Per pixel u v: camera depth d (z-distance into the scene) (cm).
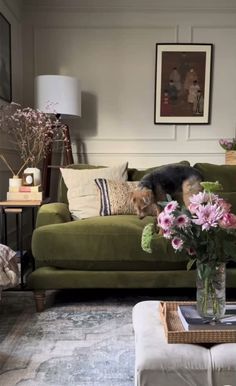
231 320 123
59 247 221
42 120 311
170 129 368
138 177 301
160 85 361
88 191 277
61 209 256
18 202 252
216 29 358
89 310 222
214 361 109
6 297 241
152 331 125
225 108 366
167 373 109
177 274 223
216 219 115
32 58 362
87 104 366
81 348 175
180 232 120
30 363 162
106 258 221
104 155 370
